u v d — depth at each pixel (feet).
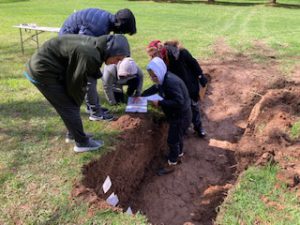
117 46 12.75
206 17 64.90
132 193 17.20
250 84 25.55
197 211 15.80
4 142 16.65
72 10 72.64
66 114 14.40
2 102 21.02
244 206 13.42
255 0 106.73
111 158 15.96
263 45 35.45
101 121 18.44
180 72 17.97
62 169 14.66
